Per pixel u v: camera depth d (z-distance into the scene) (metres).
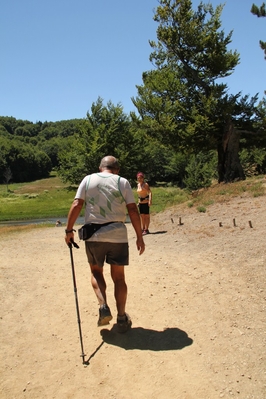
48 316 4.72
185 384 3.29
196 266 6.61
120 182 4.10
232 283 5.57
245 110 24.06
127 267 6.90
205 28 23.61
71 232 4.09
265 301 4.87
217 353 3.75
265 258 6.36
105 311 3.83
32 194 69.56
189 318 4.53
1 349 3.92
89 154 30.39
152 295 5.32
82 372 3.51
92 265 4.12
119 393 3.21
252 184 15.57
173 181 71.56
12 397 3.18
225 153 23.03
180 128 23.28
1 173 100.31
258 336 4.04
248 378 3.36
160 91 23.52
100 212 4.02
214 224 10.11
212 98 21.89
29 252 8.94
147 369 3.51
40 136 170.00
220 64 23.05
